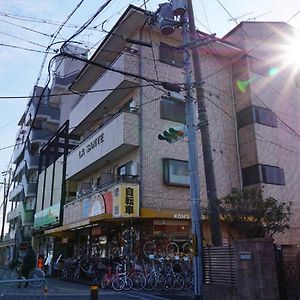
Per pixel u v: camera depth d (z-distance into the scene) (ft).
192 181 36.29
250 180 64.03
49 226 86.12
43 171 102.32
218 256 32.68
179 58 64.13
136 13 58.03
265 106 68.13
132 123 57.16
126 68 58.59
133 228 57.77
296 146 70.74
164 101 60.80
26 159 120.37
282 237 62.54
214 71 68.33
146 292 44.14
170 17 38.63
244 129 66.59
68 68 115.24
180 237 55.67
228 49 68.03
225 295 30.55
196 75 38.14
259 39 71.51
